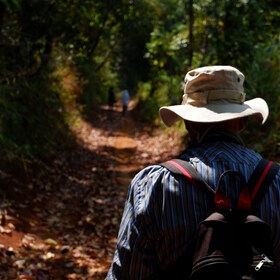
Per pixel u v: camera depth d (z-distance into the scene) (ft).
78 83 58.44
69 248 17.48
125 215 5.60
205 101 5.55
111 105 96.22
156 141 45.39
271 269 4.75
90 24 45.73
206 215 5.11
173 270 5.14
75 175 31.01
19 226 18.53
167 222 5.17
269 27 32.73
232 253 4.83
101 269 16.03
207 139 5.62
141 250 5.33
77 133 46.03
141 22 76.89
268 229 4.96
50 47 35.99
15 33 29.81
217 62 33.53
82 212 22.75
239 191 5.19
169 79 53.78
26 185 24.06
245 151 5.54
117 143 48.26
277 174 5.41
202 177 5.27
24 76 30.04
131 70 114.32
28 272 14.69
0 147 23.72
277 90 26.84
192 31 38.06
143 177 5.56
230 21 32.04
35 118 31.19
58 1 33.88
